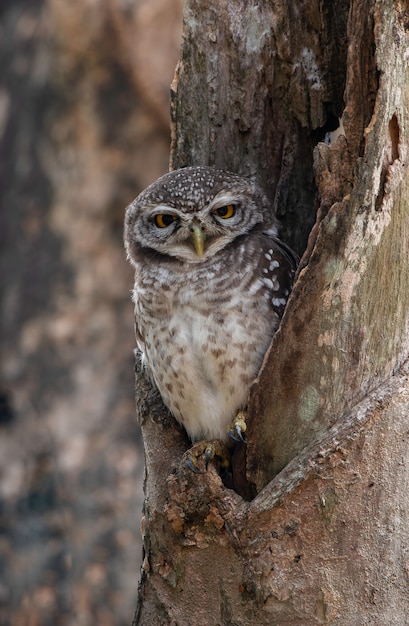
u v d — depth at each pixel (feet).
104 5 59.21
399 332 26.32
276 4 31.35
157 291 31.12
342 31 30.94
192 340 30.58
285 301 30.83
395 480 26.11
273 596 26.53
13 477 62.23
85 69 60.59
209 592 27.58
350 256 26.27
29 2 65.00
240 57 32.22
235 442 30.63
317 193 32.78
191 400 30.99
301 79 31.58
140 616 28.99
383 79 25.70
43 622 60.39
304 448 26.81
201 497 27.61
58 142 62.03
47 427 62.39
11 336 63.21
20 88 63.57
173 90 33.24
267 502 26.58
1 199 64.39
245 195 32.04
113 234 62.28
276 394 27.07
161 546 28.50
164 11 58.95
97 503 61.36
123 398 62.49
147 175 61.31
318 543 26.35
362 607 26.17
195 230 31.17
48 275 62.80
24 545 61.31
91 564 60.70
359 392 26.43
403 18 25.85
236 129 32.99
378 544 26.16
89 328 62.54
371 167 25.95
